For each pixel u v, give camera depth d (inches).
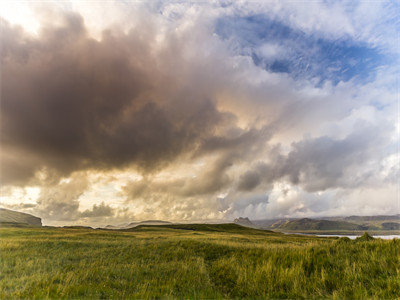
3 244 787.4
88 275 405.7
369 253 376.5
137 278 398.3
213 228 4522.6
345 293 258.8
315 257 408.2
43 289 307.3
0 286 346.0
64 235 1344.7
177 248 775.1
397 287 250.2
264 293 288.2
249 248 692.7
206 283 359.9
